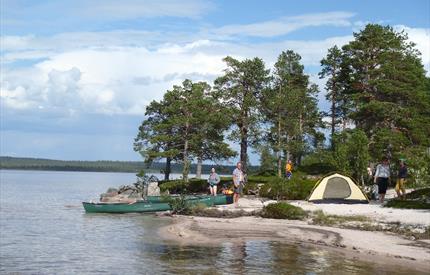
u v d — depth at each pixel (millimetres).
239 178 33938
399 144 43938
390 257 16750
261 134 51031
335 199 32188
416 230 21312
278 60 53125
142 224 28781
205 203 34312
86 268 16328
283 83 53281
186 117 51500
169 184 48812
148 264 16516
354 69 52438
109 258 18047
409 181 38531
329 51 60750
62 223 30031
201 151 53219
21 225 29172
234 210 30812
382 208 27906
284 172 52281
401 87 48094
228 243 20234
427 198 29578
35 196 61625
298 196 36875
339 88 60094
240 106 51375
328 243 19531
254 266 15719
